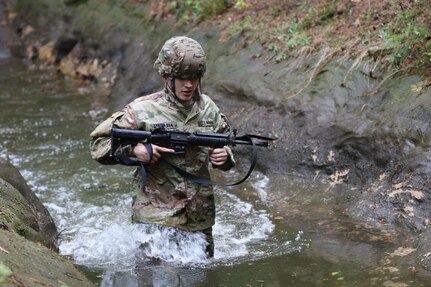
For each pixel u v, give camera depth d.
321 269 5.23
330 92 7.68
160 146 5.01
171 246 5.26
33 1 15.28
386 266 5.20
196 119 5.21
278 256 5.54
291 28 8.98
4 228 4.82
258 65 8.83
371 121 7.04
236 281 5.03
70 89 12.05
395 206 6.20
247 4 10.18
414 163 6.34
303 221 6.36
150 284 4.97
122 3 12.88
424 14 7.81
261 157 7.75
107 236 5.99
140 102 5.18
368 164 6.84
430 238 5.42
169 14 11.55
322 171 7.19
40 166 8.28
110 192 7.39
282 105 7.96
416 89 6.95
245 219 6.51
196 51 5.04
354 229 6.05
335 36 8.41
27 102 11.30
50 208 6.94
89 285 4.32
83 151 8.81
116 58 12.09
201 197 5.30
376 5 8.43
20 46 14.75
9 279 3.71
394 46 7.55
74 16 13.89
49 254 4.44
